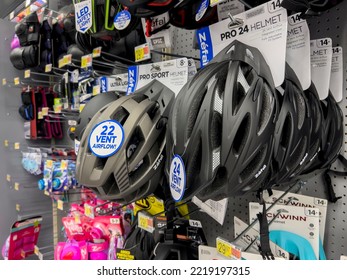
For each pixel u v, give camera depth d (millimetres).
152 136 555
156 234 732
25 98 1632
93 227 1026
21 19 1536
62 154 1512
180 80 657
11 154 1722
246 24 539
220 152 427
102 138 542
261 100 439
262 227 558
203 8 575
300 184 640
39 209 1808
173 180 457
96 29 775
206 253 668
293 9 476
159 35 728
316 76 577
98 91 985
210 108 446
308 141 489
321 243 599
